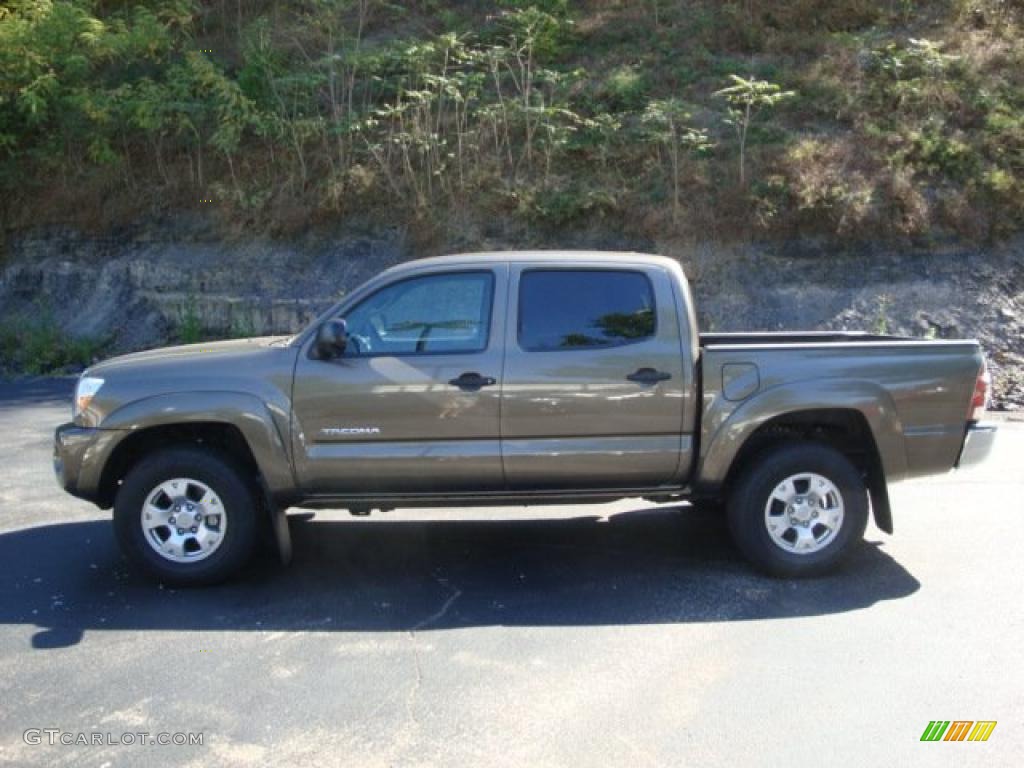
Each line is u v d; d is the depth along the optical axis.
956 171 13.95
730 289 13.38
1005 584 5.54
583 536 6.60
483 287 5.62
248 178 15.87
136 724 3.95
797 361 5.57
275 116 15.35
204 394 5.44
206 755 3.71
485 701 4.14
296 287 14.52
